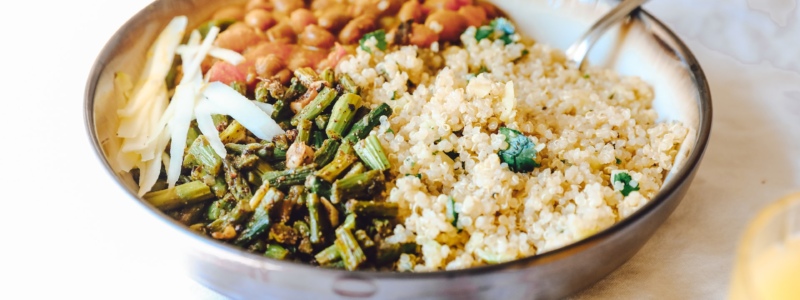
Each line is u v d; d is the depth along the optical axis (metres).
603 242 0.26
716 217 0.33
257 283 0.26
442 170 0.31
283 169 0.32
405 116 0.33
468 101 0.33
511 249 0.28
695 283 0.30
